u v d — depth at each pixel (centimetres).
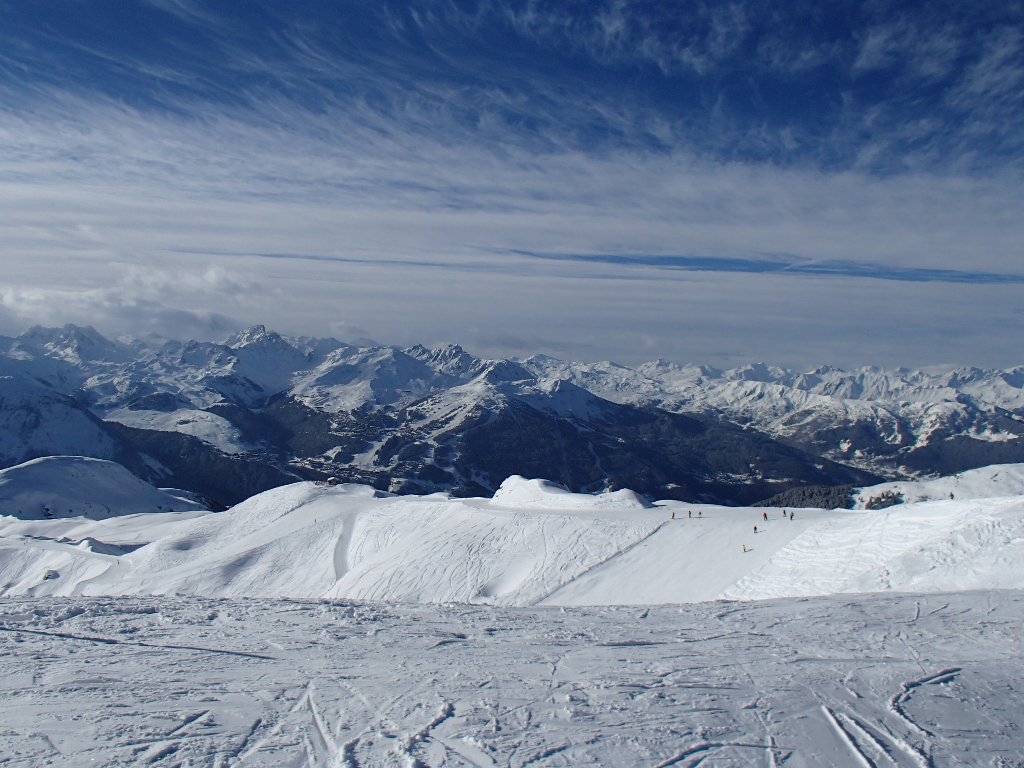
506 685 1412
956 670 1484
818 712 1240
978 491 12069
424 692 1364
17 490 14475
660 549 4644
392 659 1636
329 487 9275
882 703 1284
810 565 3597
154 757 1038
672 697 1321
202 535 8112
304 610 2311
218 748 1074
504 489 8375
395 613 2305
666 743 1101
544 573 4741
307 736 1127
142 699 1310
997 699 1305
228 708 1264
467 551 5491
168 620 2095
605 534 5194
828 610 2219
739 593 3591
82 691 1355
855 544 3625
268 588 6219
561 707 1267
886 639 1786
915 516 3644
